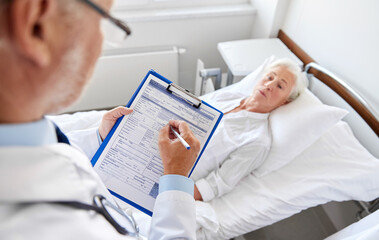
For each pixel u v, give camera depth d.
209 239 1.19
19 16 0.23
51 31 0.28
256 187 1.35
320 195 1.25
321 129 1.33
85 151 0.91
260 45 1.86
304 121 1.34
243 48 1.82
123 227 0.43
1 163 0.28
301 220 1.65
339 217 1.58
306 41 1.74
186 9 1.96
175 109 0.77
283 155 1.35
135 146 0.75
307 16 1.69
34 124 0.33
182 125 0.67
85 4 0.30
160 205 0.56
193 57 2.19
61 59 0.30
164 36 1.99
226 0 2.03
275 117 1.44
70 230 0.31
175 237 0.52
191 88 2.40
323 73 1.61
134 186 0.73
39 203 0.30
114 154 0.74
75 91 0.35
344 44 1.46
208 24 2.01
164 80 0.79
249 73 1.65
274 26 1.92
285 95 1.40
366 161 1.28
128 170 0.73
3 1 0.23
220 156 1.35
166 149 0.62
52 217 0.30
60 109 0.36
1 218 0.27
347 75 1.48
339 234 1.17
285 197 1.25
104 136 0.85
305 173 1.34
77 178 0.36
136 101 0.77
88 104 2.10
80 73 0.34
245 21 2.08
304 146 1.34
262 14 1.98
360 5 1.34
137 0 1.85
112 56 1.88
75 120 1.40
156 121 0.76
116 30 0.38
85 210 0.35
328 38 1.56
